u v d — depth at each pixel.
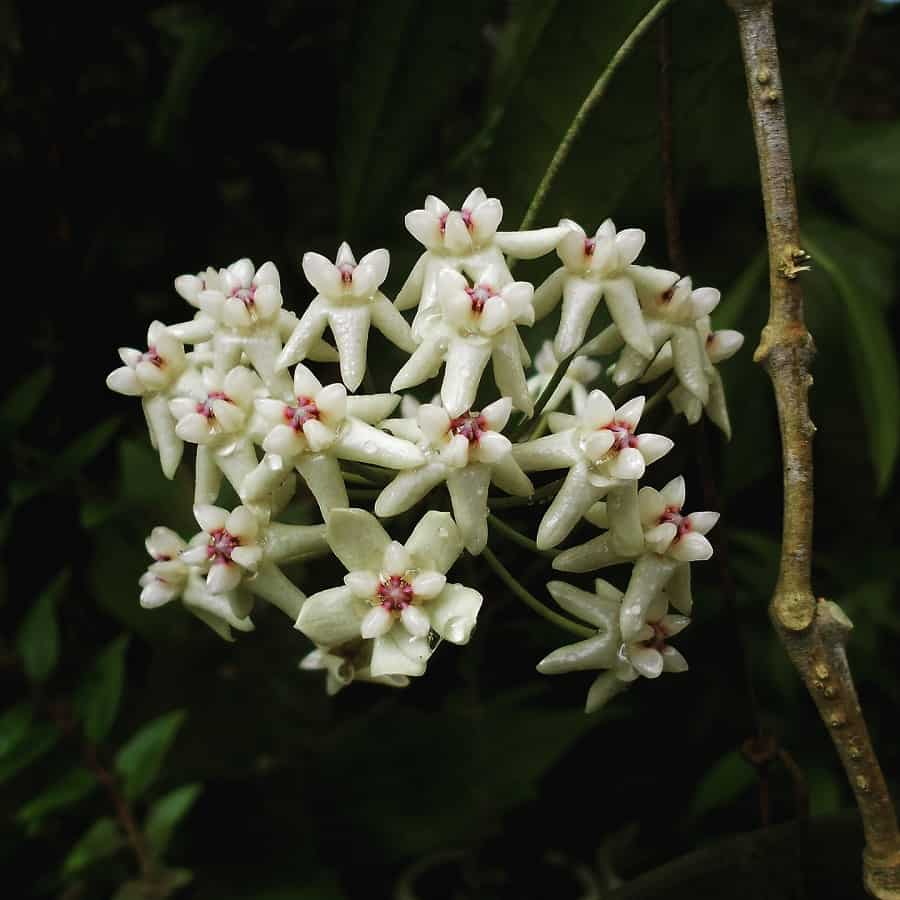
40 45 0.24
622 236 0.13
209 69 0.24
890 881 0.13
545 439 0.13
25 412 0.22
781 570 0.13
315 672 0.26
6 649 0.23
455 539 0.13
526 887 0.26
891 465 0.19
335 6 0.25
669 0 0.13
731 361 0.22
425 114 0.20
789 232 0.12
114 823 0.22
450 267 0.13
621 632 0.13
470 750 0.25
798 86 0.27
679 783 0.28
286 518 0.20
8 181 0.25
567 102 0.17
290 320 0.14
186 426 0.13
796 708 0.25
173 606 0.23
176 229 0.26
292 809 0.26
